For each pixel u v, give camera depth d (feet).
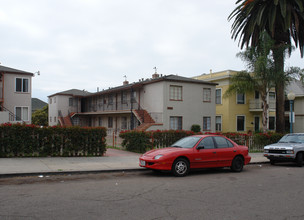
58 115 134.72
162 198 21.72
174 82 88.99
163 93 86.63
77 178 30.07
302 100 113.39
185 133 55.47
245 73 78.64
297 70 73.97
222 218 17.19
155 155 32.01
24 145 41.14
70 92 142.51
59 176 30.89
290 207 19.81
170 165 31.30
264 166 43.37
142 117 88.28
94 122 137.08
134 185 26.63
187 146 34.06
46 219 16.38
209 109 96.63
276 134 65.00
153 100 91.35
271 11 68.69
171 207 19.31
